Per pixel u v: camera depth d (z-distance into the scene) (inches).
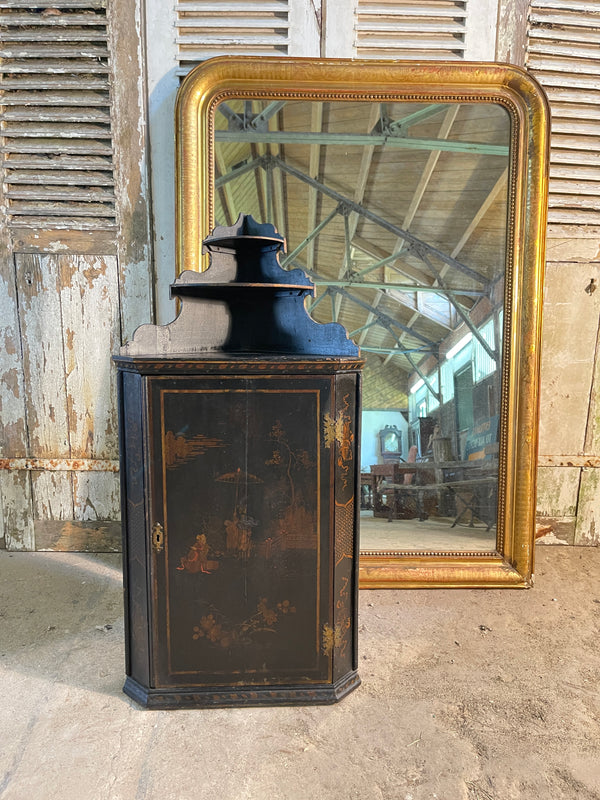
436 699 60.7
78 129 84.4
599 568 92.3
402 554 86.9
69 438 93.4
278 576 58.8
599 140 87.0
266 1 80.6
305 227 84.3
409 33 81.8
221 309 69.9
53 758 51.8
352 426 59.3
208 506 57.4
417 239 85.1
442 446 87.1
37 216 87.6
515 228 83.5
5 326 90.5
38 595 81.7
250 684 60.1
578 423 96.0
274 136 82.3
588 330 93.4
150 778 49.8
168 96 83.2
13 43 82.0
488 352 86.4
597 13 82.7
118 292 89.4
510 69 79.6
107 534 95.9
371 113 82.0
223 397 56.4
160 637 58.6
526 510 85.7
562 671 65.9
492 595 84.1
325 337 67.6
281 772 50.6
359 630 74.2
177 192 81.7
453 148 83.0
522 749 53.7
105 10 81.4
